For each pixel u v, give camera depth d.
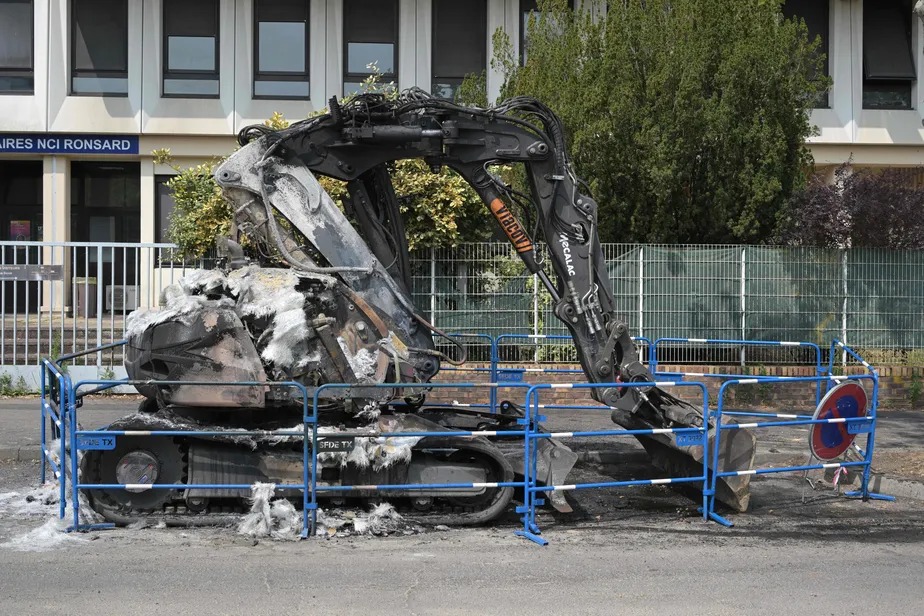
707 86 15.53
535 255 8.87
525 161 8.77
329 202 8.59
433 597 6.09
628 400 8.72
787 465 10.96
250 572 6.61
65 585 6.25
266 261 8.72
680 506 9.12
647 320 14.87
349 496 8.11
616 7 15.77
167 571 6.61
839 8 21.28
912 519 8.58
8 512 8.33
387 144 8.60
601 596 6.15
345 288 8.36
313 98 20.75
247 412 8.23
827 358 15.18
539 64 16.64
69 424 8.26
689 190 15.47
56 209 20.77
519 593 6.20
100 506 7.94
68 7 20.22
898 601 6.10
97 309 14.95
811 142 21.30
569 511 8.12
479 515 8.16
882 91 21.62
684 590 6.30
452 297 14.56
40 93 20.23
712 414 8.76
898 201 15.34
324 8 20.67
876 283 15.21
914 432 12.60
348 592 6.17
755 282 15.00
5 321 14.92
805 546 7.59
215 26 20.58
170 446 8.05
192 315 7.92
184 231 14.95
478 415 9.53
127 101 20.38
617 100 15.04
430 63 21.00
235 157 8.53
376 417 8.16
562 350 14.58
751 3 15.73
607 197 15.35
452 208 14.25
